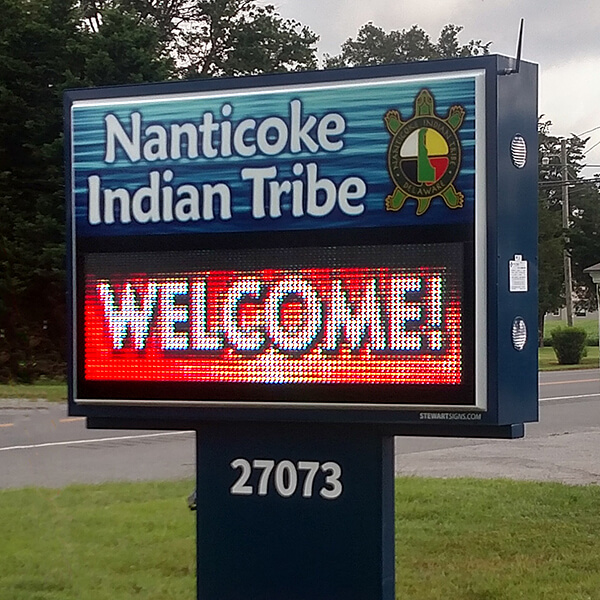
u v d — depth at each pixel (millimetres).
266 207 5141
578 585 6602
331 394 5012
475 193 4789
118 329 5383
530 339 5039
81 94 5434
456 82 4824
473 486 10562
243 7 43312
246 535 5250
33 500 9656
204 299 5242
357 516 5078
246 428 5266
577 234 47219
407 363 4895
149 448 14758
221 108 5207
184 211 5277
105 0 39094
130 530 8195
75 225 5453
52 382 28203
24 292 28312
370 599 5047
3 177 27750
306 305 5066
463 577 6824
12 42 28734
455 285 4824
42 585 6617
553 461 13242
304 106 5074
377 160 4957
